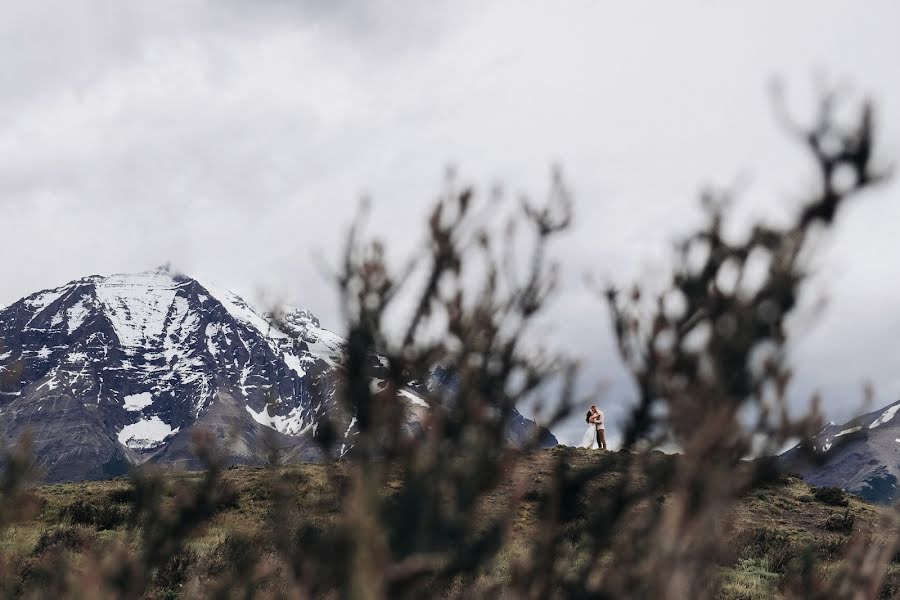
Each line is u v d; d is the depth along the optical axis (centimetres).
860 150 790
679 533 903
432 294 1164
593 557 995
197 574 2294
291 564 988
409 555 991
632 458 968
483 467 1058
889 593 2309
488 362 1131
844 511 9888
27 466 1598
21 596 1655
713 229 907
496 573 2531
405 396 1085
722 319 890
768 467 890
